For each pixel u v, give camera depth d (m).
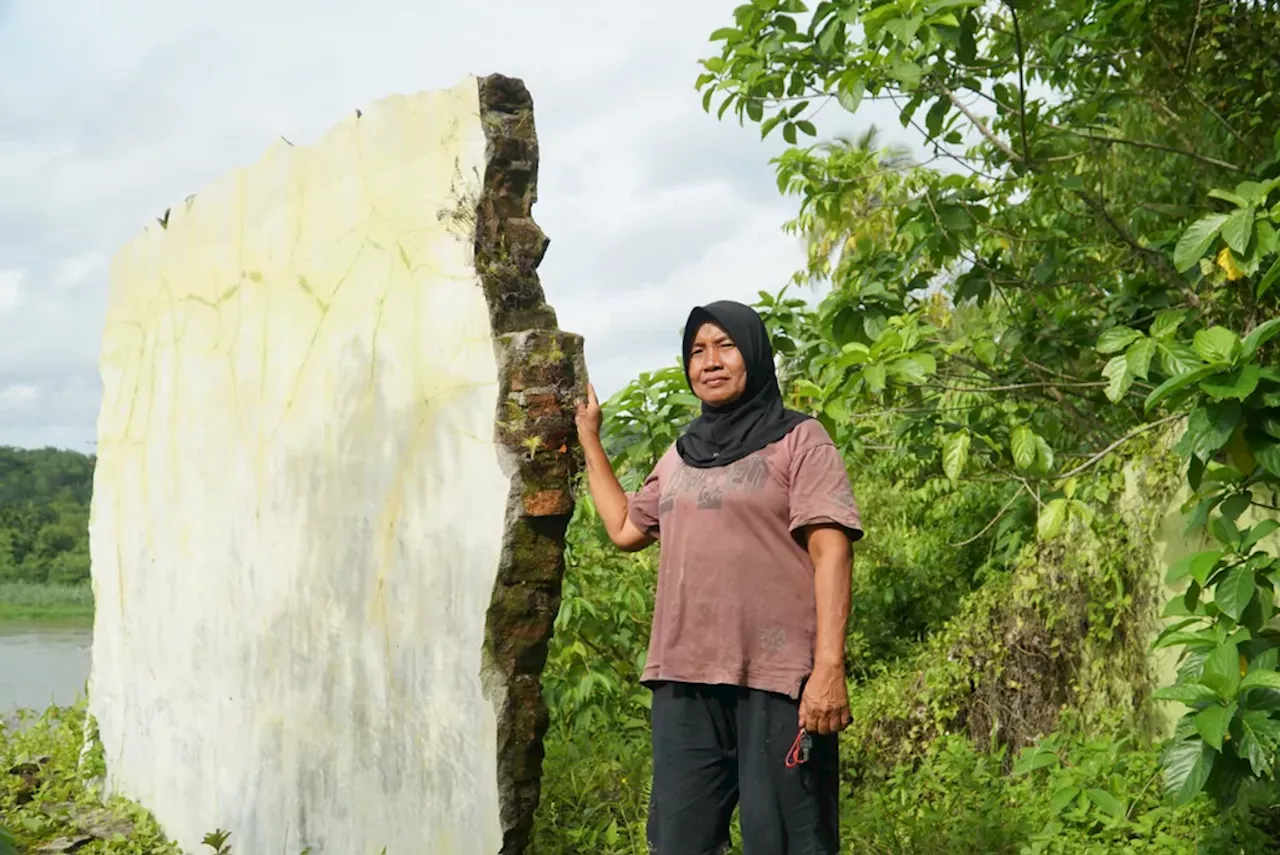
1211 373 3.14
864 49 4.94
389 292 3.92
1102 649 5.50
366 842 3.92
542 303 3.61
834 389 4.50
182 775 5.21
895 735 6.11
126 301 6.23
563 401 3.48
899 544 9.03
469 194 3.57
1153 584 5.22
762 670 2.88
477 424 3.50
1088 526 5.56
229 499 4.90
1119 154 5.64
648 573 6.57
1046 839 4.29
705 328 3.06
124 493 6.10
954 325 6.10
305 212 4.44
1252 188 3.61
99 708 6.37
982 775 5.15
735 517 2.94
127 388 6.16
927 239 5.30
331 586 4.16
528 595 3.44
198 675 5.10
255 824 4.56
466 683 3.49
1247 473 3.39
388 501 3.88
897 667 7.35
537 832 4.36
